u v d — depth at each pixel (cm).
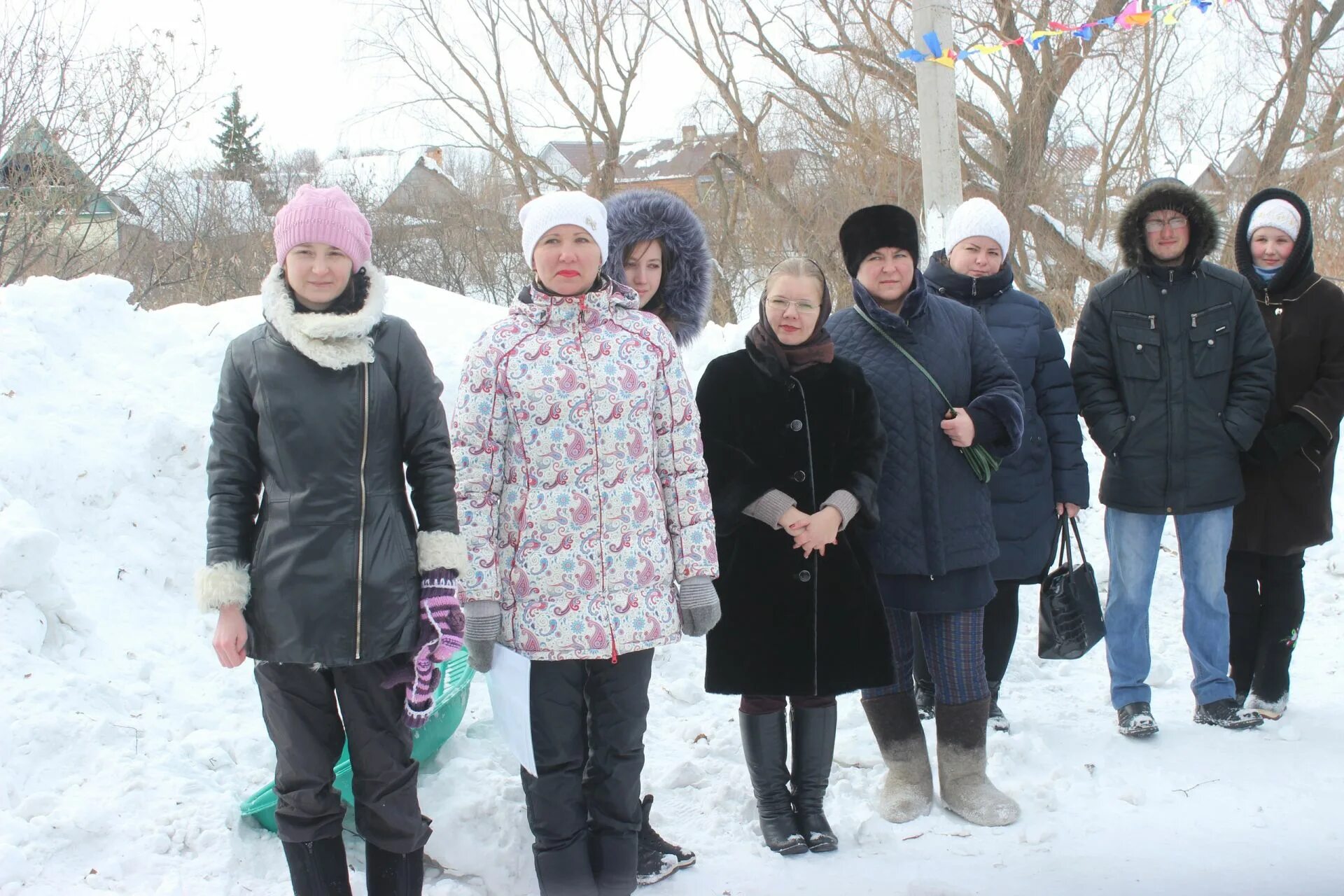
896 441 350
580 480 278
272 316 250
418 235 2166
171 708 363
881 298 361
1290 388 423
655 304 340
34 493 425
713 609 290
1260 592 438
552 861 281
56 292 514
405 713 261
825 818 333
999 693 459
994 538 357
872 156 1688
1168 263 418
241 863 293
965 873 313
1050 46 1611
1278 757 389
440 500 259
